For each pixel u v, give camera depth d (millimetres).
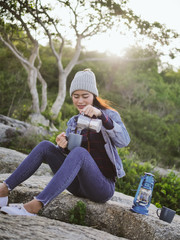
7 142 7160
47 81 24531
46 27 13258
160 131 19781
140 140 17266
